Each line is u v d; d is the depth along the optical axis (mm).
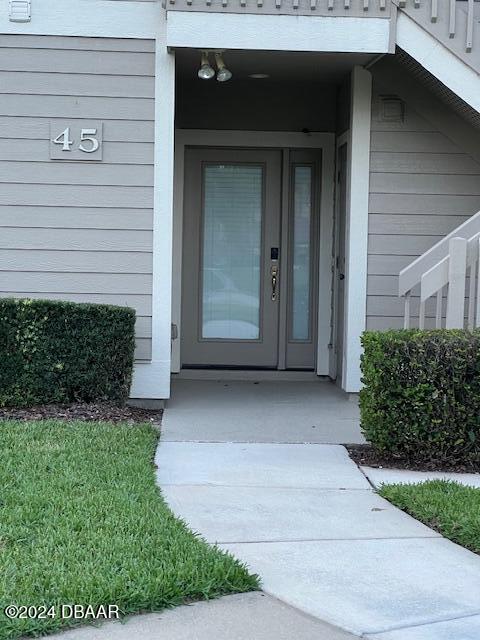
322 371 9758
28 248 7844
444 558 4582
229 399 8531
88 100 7809
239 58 8016
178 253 9664
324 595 4090
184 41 7488
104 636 3627
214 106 9633
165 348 7930
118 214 7859
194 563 4219
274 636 3670
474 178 8398
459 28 7488
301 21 7484
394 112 8320
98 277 7879
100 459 5930
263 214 9820
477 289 7180
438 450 6250
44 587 3918
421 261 7258
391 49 7516
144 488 5402
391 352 6145
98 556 4262
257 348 9867
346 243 8570
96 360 7422
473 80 7496
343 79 8992
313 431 7301
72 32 7754
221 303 9859
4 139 7781
